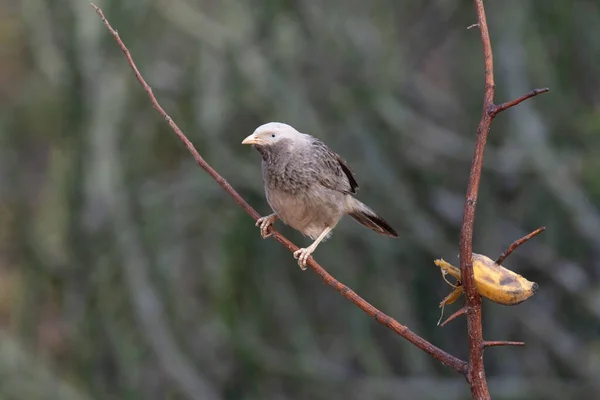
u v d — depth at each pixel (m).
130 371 13.38
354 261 15.09
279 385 14.51
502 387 15.36
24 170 15.31
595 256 16.09
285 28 14.31
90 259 13.48
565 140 15.11
